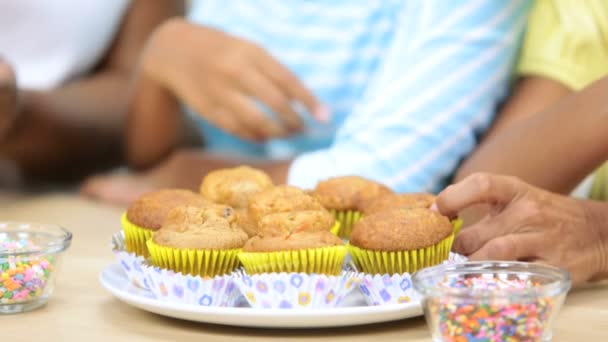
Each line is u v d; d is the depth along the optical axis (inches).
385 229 41.5
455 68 57.6
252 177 45.6
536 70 57.7
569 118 49.0
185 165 65.6
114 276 44.4
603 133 47.8
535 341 37.4
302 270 40.7
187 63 64.7
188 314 40.3
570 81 57.1
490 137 56.8
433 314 37.9
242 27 68.9
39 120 71.2
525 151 49.8
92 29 78.2
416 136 56.9
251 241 41.1
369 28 64.5
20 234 45.1
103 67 81.9
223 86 62.7
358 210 46.2
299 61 65.3
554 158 48.8
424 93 57.4
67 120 72.5
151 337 40.2
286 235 40.8
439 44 58.1
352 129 58.6
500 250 42.4
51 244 43.3
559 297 37.9
